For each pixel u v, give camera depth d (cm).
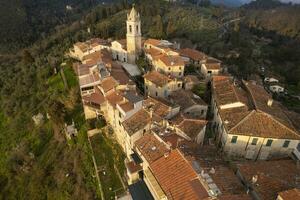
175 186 3672
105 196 4797
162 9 16650
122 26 14100
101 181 5075
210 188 3484
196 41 13200
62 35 15888
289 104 9250
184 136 4819
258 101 5653
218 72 8225
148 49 9500
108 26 14138
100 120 6378
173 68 7769
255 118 5097
